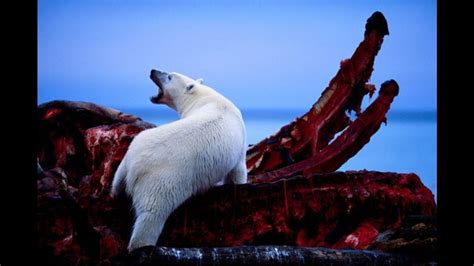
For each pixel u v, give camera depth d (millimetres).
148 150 4848
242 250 4504
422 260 4781
